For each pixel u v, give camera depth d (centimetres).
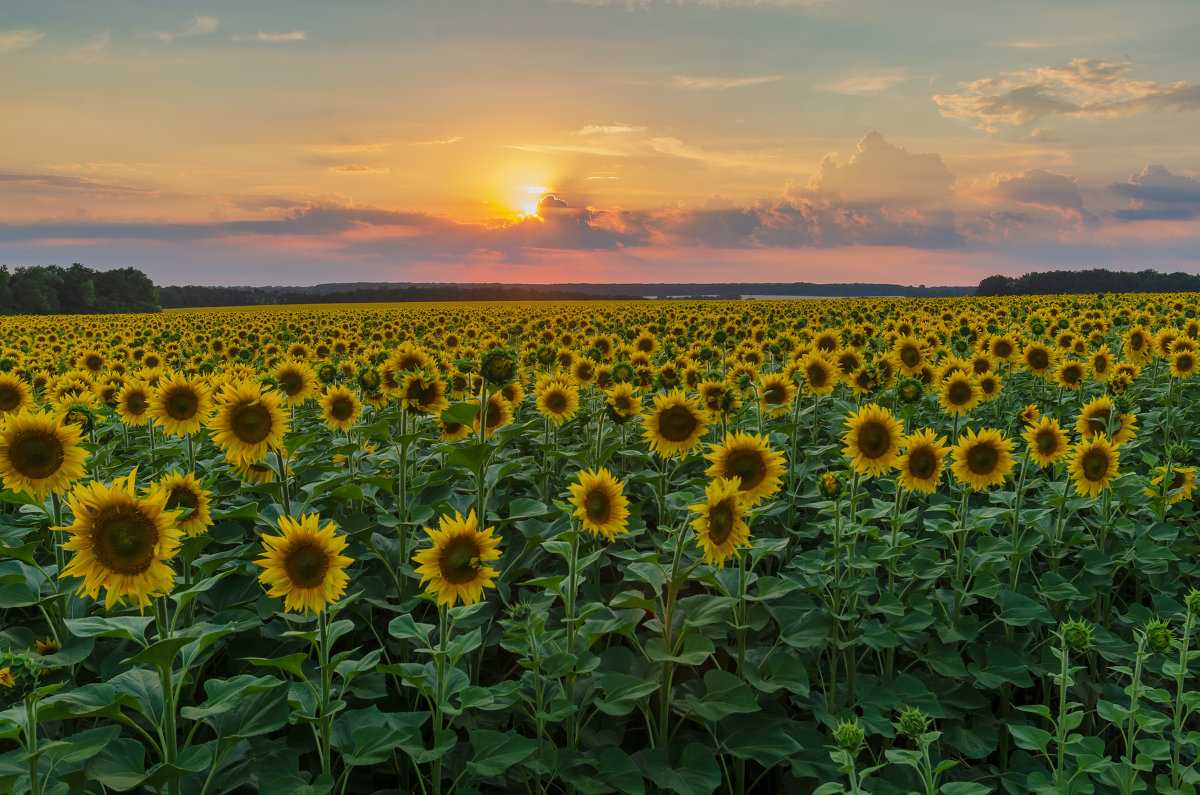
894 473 805
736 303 5347
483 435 654
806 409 1009
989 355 1294
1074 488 707
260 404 605
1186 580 723
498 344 1959
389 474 799
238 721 407
